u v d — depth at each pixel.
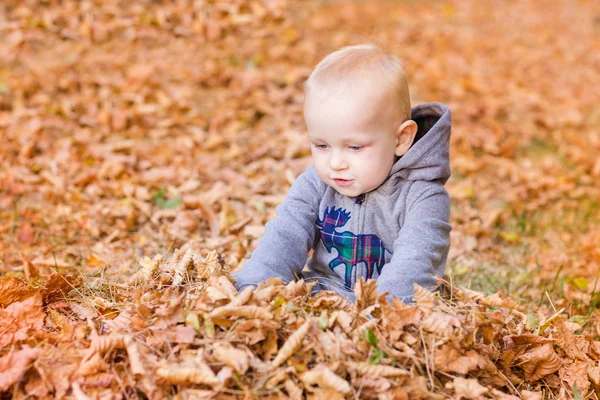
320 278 2.47
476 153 5.07
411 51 7.20
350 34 7.46
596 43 8.01
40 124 4.75
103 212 3.80
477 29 8.34
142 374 1.82
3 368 1.88
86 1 6.79
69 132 4.81
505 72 6.85
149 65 5.92
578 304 3.15
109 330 2.08
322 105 2.16
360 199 2.36
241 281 2.30
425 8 8.95
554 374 2.24
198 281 2.28
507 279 3.40
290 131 5.08
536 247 3.82
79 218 3.72
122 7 6.82
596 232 3.97
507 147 5.10
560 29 8.55
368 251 2.38
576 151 5.12
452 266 3.48
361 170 2.19
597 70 7.15
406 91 2.26
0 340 2.05
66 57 5.96
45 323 2.20
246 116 5.28
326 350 1.92
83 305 2.32
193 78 5.84
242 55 6.43
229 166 4.58
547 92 6.42
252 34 6.87
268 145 4.89
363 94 2.13
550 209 4.33
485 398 1.94
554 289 3.30
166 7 6.91
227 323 1.98
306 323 1.94
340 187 2.27
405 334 2.01
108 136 4.83
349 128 2.13
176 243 3.57
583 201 4.44
